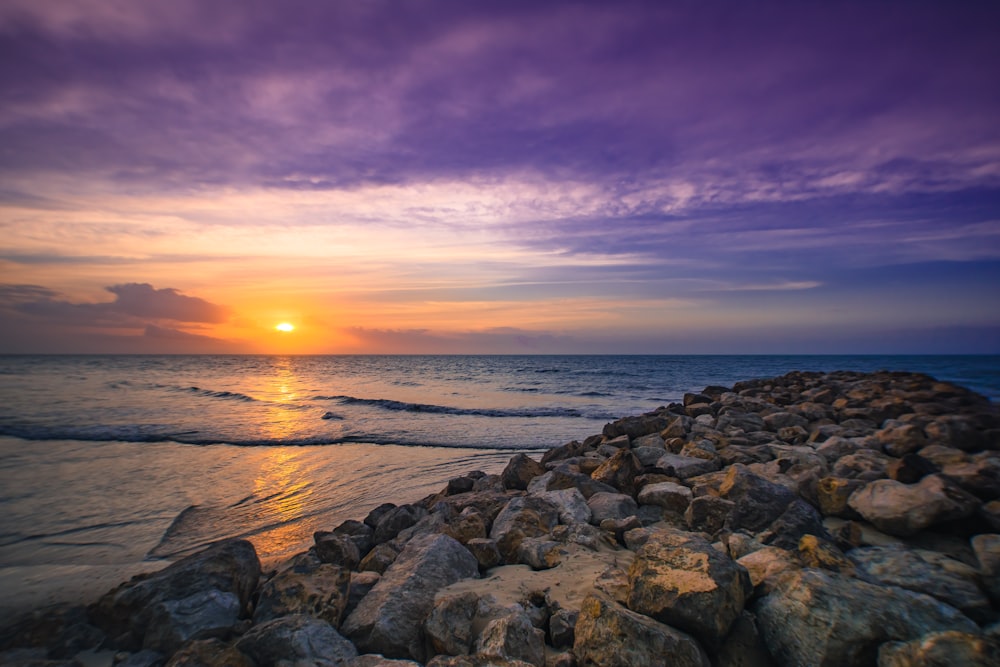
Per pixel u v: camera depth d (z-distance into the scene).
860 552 4.83
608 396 34.06
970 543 5.04
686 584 3.60
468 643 3.93
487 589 4.81
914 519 5.20
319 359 160.00
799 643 3.37
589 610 3.71
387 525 7.40
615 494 7.22
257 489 11.27
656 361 112.81
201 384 46.16
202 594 4.79
